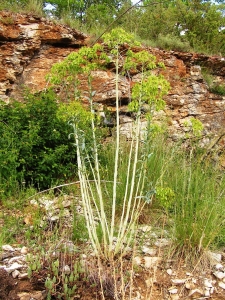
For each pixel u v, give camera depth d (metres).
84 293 2.60
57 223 3.62
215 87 9.54
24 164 4.98
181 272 3.14
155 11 11.48
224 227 3.78
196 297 2.87
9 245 3.18
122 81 7.88
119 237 3.09
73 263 2.84
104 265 2.93
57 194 4.88
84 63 3.47
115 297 2.57
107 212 4.20
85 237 3.45
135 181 4.48
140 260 3.20
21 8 7.66
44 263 2.80
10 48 7.18
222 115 9.23
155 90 3.26
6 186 4.51
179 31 11.77
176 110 8.73
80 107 3.19
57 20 8.04
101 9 12.13
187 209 3.67
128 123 7.84
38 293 2.54
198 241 3.39
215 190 4.38
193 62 9.38
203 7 13.22
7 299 2.45
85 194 3.20
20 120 5.37
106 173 5.21
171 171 4.79
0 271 2.64
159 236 3.73
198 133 4.19
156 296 2.82
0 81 7.01
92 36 8.12
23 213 3.94
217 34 11.34
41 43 7.50
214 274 3.15
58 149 5.16
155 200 4.42
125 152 5.86
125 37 3.45
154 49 8.79
